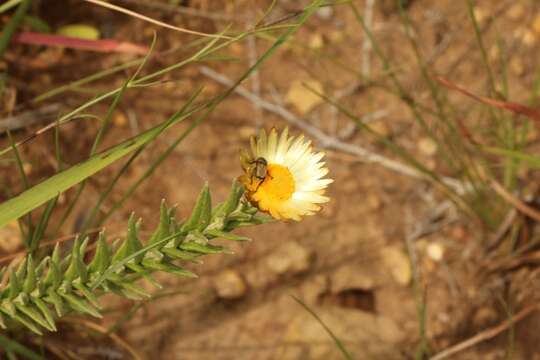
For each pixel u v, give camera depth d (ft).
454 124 2.72
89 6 2.75
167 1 2.83
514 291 2.61
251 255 2.54
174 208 1.84
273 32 2.80
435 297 2.58
